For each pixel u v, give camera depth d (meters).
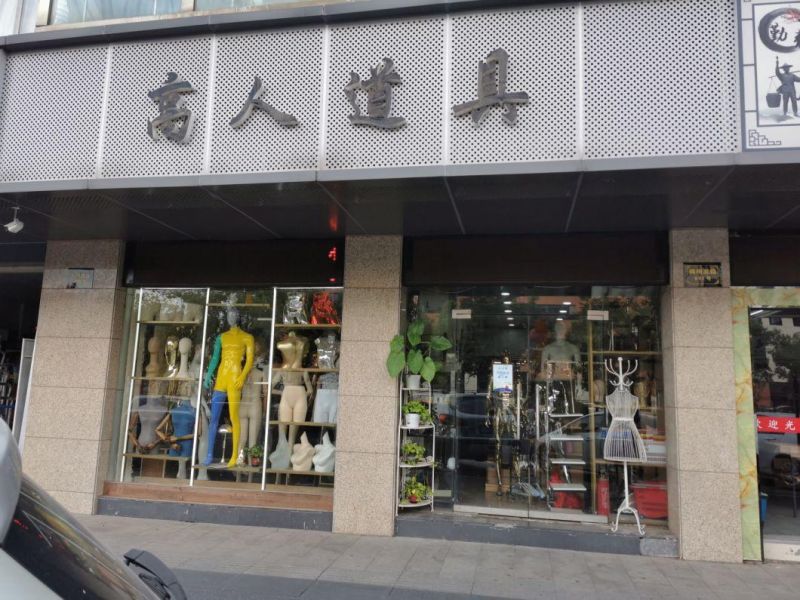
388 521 6.92
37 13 7.84
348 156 5.67
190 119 5.99
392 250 7.34
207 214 6.70
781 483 6.50
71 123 6.29
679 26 5.31
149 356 8.34
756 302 6.63
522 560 6.19
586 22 5.45
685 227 6.68
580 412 7.36
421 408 7.42
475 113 5.48
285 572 5.67
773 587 5.52
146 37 6.22
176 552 6.17
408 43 5.71
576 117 5.35
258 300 8.10
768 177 5.11
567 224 6.66
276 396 7.94
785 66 5.05
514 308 7.57
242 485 7.84
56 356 7.99
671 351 6.69
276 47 5.95
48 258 8.20
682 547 6.31
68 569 1.54
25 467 7.81
